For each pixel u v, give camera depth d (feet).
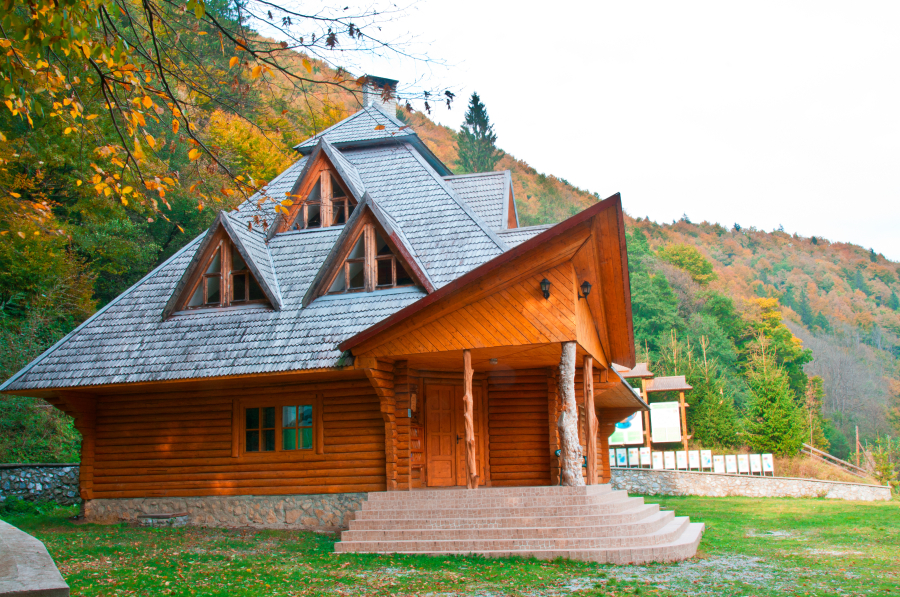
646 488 92.53
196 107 28.19
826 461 122.72
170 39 28.04
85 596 27.48
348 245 52.85
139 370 49.70
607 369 57.93
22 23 22.06
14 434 69.10
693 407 127.75
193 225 113.39
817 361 268.21
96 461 53.16
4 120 69.21
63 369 51.16
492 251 51.52
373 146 67.46
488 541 36.76
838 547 42.09
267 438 50.62
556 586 29.12
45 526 48.93
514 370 53.67
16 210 38.99
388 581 30.25
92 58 25.70
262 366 47.26
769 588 28.89
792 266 516.32
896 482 111.34
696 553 38.81
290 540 43.06
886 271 533.55
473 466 42.60
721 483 90.84
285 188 62.95
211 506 50.16
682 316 247.29
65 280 81.76
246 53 25.48
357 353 45.78
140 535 44.86
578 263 45.16
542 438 52.31
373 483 47.42
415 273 50.34
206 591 28.27
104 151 29.84
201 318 53.52
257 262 54.54
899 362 345.31
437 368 52.21
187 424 51.90
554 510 39.17
